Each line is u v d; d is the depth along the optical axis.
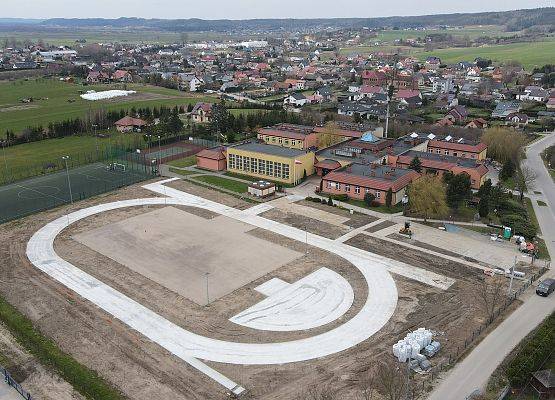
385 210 86.94
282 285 61.81
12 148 128.25
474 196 91.81
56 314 55.19
